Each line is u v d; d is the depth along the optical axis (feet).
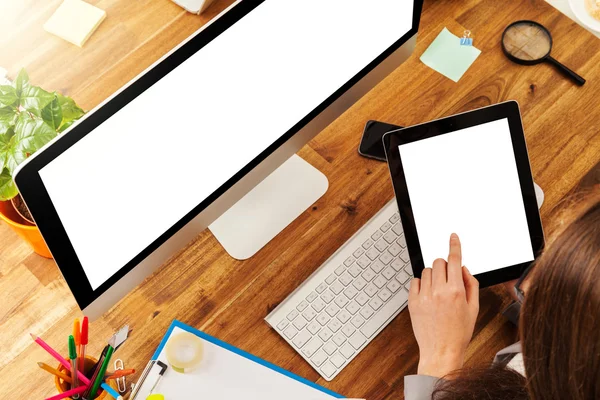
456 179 3.08
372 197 3.52
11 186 2.63
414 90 3.79
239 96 2.60
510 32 3.91
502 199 3.09
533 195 3.09
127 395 2.99
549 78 3.83
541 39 3.90
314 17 2.63
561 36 3.93
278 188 3.47
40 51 3.69
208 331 3.17
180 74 2.33
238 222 3.38
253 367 3.05
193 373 3.01
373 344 3.17
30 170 2.11
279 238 3.40
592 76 3.84
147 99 2.29
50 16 3.78
